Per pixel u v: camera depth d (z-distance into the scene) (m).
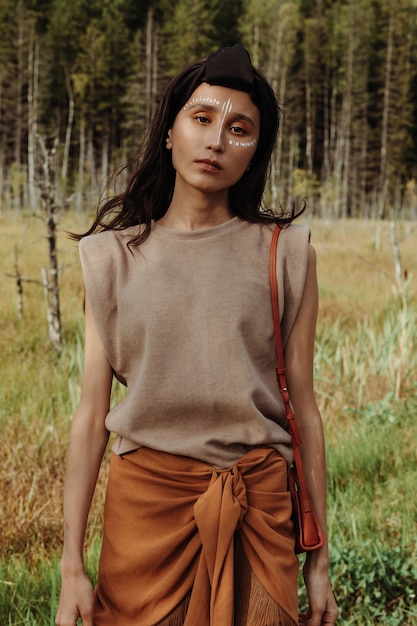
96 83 54.97
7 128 49.62
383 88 57.31
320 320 8.58
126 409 1.57
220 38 59.22
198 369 1.54
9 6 57.56
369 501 3.93
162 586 1.51
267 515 1.54
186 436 1.56
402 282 9.68
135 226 1.67
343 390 5.82
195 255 1.59
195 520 1.51
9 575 3.04
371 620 2.84
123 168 1.84
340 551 3.10
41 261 13.84
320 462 1.69
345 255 18.25
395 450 4.60
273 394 1.62
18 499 3.72
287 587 1.52
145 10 65.62
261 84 1.65
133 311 1.56
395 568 3.06
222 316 1.55
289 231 1.68
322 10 63.12
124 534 1.57
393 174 54.38
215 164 1.60
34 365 6.42
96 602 1.60
